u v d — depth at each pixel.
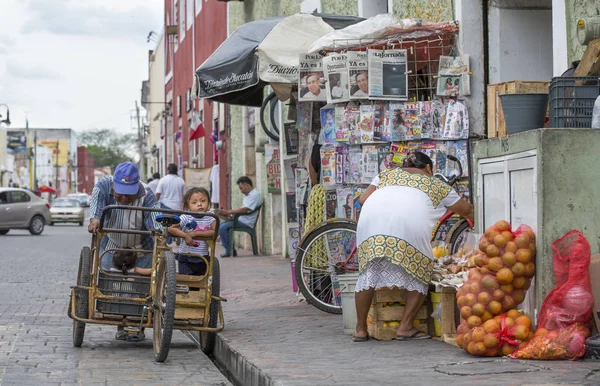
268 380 6.08
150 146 70.69
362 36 9.98
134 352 8.28
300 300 10.81
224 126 26.92
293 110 12.91
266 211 20.59
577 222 6.48
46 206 37.06
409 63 10.08
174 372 7.27
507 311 6.62
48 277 16.25
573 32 8.20
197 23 32.28
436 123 9.75
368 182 9.87
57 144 127.88
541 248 6.48
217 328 8.18
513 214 6.94
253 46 10.81
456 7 10.11
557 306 6.32
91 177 161.50
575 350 6.17
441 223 8.80
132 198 8.35
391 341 7.57
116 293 8.20
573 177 6.48
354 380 5.81
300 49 10.78
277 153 19.11
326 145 10.38
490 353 6.50
